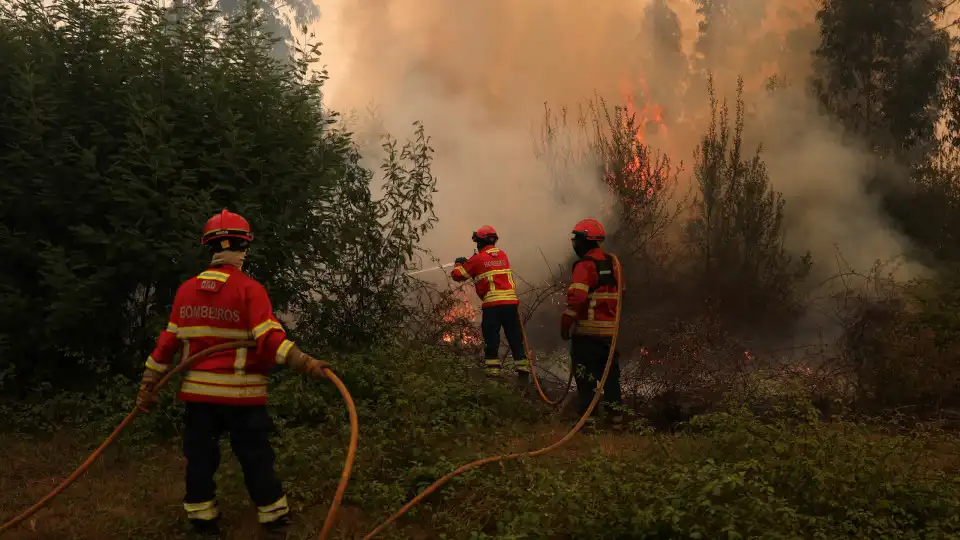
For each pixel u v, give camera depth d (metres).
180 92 7.21
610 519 4.01
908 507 4.37
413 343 8.10
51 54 6.86
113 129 7.10
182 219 6.71
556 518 4.16
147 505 4.67
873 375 7.61
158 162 6.68
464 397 6.85
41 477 5.22
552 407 7.35
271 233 7.24
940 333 7.67
